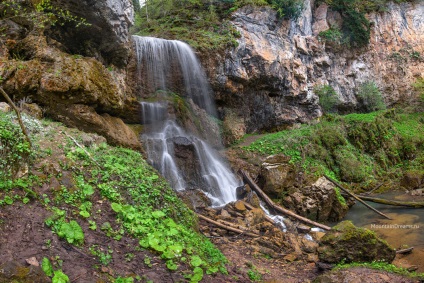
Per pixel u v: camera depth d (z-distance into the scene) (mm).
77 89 7316
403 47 23922
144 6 17672
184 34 14273
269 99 17000
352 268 5648
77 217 4629
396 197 13320
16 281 3320
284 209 10352
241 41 14992
